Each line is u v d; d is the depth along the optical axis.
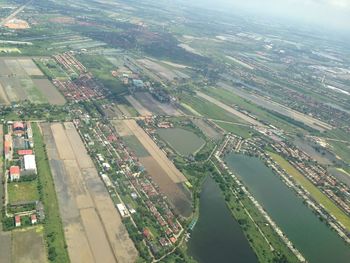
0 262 179.12
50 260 184.00
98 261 190.00
